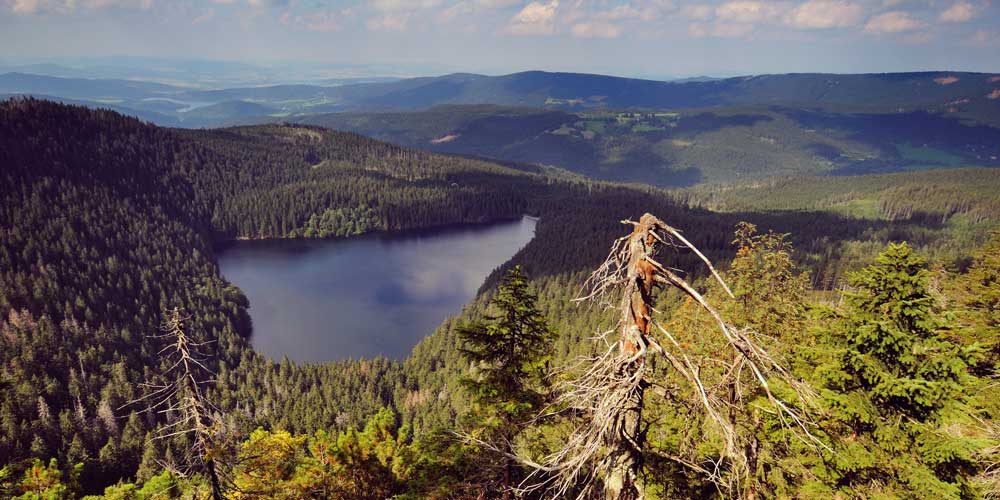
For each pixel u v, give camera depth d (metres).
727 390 9.87
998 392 18.47
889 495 14.95
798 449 15.77
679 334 24.00
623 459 8.20
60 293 162.50
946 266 34.28
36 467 28.42
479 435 17.41
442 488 18.02
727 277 27.03
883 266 15.96
